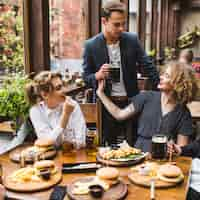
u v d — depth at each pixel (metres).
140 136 2.21
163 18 9.84
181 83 2.06
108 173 1.45
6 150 2.02
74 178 1.54
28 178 1.47
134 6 6.43
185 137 2.10
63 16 3.42
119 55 2.53
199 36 11.23
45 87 2.04
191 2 11.08
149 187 1.43
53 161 1.70
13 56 2.57
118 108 2.34
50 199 1.32
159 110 2.16
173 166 1.55
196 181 1.78
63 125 1.99
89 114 2.35
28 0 2.56
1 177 1.47
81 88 3.17
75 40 3.72
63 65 3.53
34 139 2.20
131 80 2.60
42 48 2.66
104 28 2.48
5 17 2.51
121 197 1.32
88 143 2.04
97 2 3.91
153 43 8.38
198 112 3.29
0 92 2.08
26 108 2.10
